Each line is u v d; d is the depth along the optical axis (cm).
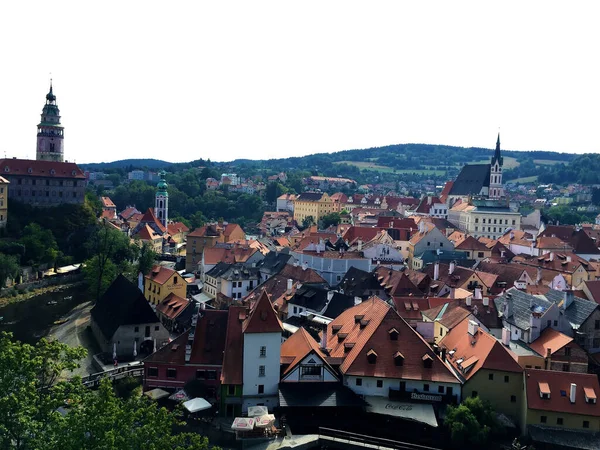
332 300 11856
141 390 9131
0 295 16800
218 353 9119
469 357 8731
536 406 7788
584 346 9831
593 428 7694
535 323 9619
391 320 8894
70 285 19162
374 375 8294
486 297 11200
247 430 7619
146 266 18338
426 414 7862
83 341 12756
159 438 5134
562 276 14162
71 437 4641
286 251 18362
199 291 17925
